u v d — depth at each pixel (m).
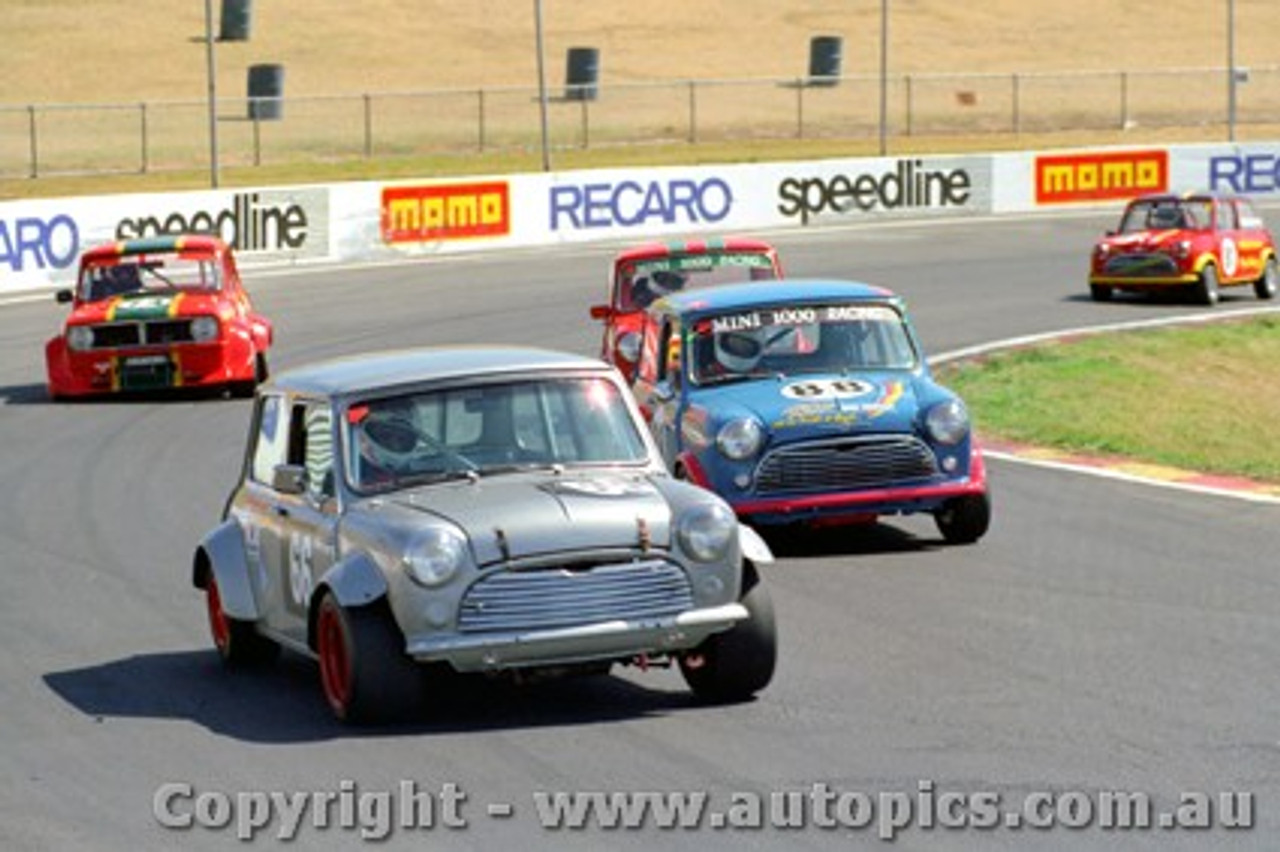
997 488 54.91
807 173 137.00
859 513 46.19
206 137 182.50
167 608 43.62
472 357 35.16
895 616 39.88
